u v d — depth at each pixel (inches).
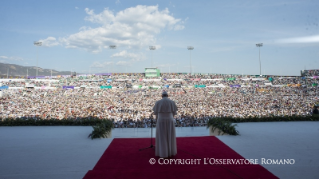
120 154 208.1
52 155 205.6
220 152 211.6
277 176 147.7
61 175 153.5
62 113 1000.9
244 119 406.6
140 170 157.2
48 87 2162.9
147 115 906.1
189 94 1897.1
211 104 1311.5
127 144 249.4
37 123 382.6
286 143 246.2
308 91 1942.7
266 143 246.8
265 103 1369.3
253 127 350.9
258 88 2180.1
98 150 223.8
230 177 144.6
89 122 385.1
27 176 151.7
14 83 2247.8
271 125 369.4
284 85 2262.6
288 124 379.6
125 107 1225.4
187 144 246.4
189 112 1003.9
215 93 1946.4
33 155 205.6
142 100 1520.7
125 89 2169.0
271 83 2329.0
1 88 2069.4
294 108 1165.7
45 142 258.7
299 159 187.3
